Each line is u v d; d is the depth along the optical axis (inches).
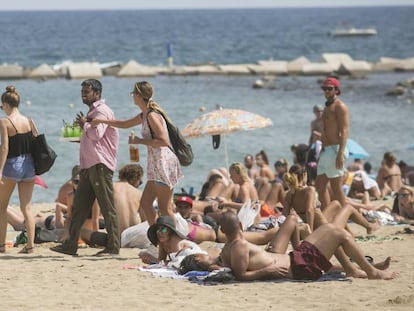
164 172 853.2
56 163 2042.3
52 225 1048.2
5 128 882.1
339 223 948.6
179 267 802.8
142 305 666.2
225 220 756.0
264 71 5615.2
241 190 1202.6
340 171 1034.7
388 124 3026.6
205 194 1248.8
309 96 4168.3
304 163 1379.2
